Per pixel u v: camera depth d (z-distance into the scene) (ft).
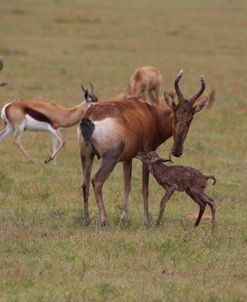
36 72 167.73
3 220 71.82
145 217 73.20
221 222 75.46
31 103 103.40
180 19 279.49
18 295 51.16
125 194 73.92
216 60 198.08
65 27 242.78
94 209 78.59
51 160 101.30
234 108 142.00
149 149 72.74
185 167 70.95
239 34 246.27
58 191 86.28
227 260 60.85
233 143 115.55
